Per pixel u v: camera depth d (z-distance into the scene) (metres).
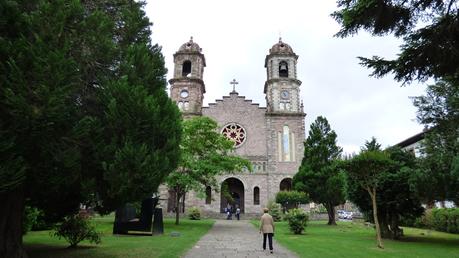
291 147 49.59
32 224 20.23
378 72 9.64
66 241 16.81
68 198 12.85
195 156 31.55
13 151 8.15
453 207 28.52
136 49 11.90
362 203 22.30
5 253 9.87
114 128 10.57
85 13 11.40
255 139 50.38
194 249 15.28
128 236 20.55
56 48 8.77
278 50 53.56
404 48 9.04
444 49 8.65
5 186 7.88
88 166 10.55
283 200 42.19
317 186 33.16
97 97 10.80
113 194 10.27
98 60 10.86
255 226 30.52
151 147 11.28
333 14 9.27
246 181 48.41
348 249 16.05
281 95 51.97
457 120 17.66
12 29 8.70
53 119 8.39
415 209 21.34
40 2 9.16
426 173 18.34
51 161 9.03
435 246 18.16
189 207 46.59
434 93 18.30
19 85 7.94
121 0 12.70
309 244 17.64
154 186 11.09
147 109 10.92
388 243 19.11
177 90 51.69
